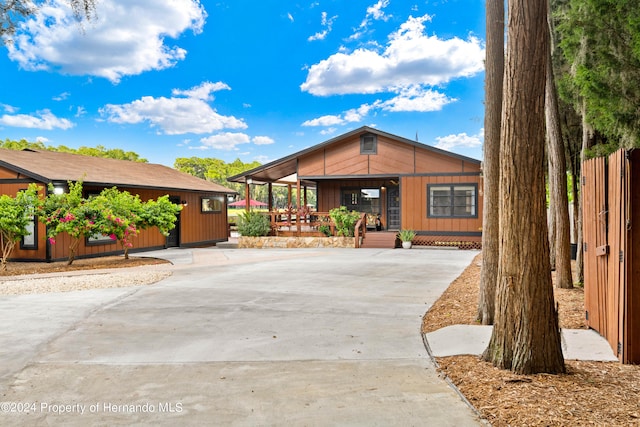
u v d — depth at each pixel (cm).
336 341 455
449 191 1616
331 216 1712
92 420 281
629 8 645
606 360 379
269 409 294
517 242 352
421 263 1141
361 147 1719
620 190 384
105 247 1431
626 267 368
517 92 347
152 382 346
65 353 421
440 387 328
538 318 347
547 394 299
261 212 1839
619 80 691
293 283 830
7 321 550
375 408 292
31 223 1269
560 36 913
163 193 1675
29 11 625
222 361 396
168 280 887
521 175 349
